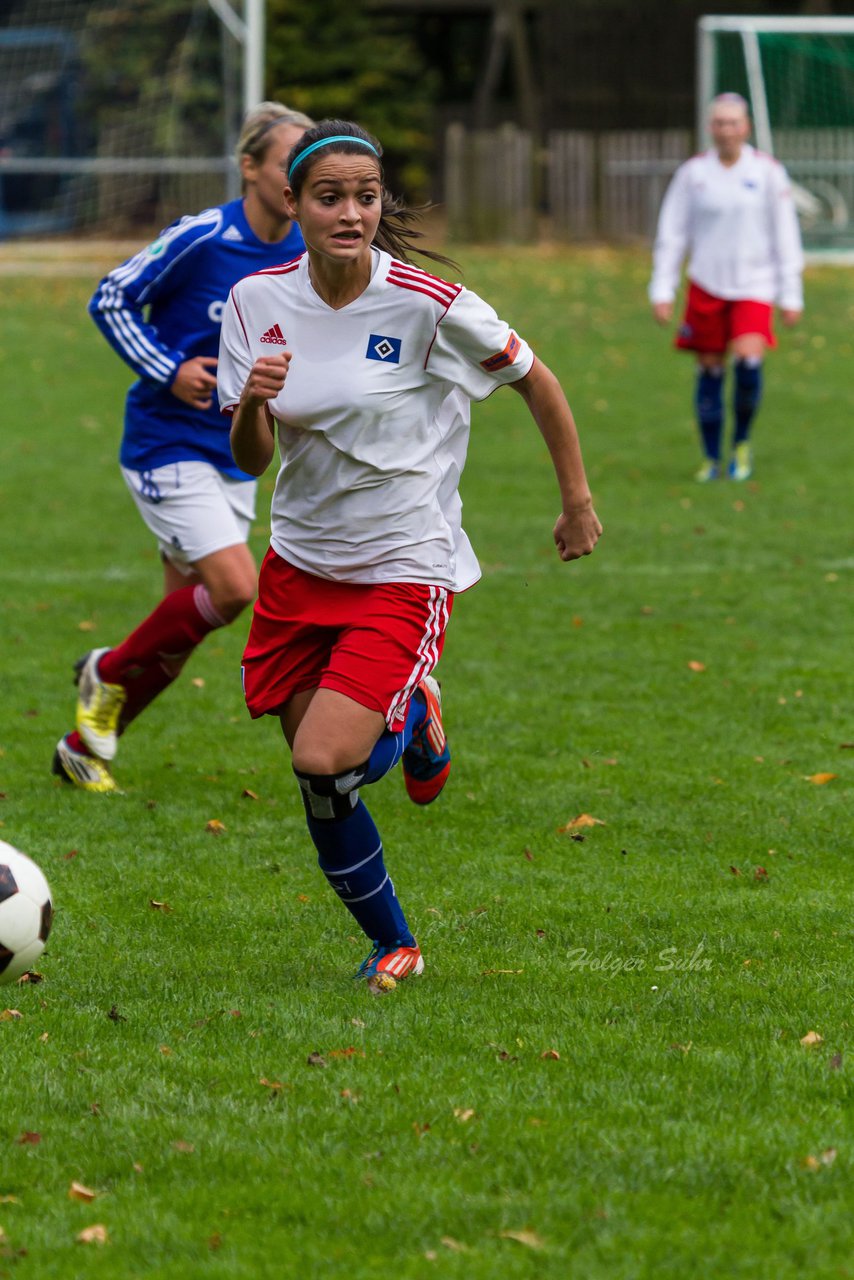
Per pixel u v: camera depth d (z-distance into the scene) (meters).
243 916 17.30
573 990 15.12
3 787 21.72
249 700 15.61
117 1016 14.48
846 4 121.00
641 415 54.75
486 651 29.09
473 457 48.03
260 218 21.53
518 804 21.12
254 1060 13.49
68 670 27.69
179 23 101.56
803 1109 12.42
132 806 21.06
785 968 15.71
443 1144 11.85
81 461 47.28
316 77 120.25
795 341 69.56
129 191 101.75
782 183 43.62
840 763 22.86
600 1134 11.97
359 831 14.95
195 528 21.45
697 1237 10.52
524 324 73.00
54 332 71.44
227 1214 11.00
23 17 101.75
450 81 131.38
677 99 117.38
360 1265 10.32
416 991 15.10
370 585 14.90
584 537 15.19
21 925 13.95
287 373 14.37
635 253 101.00
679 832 20.09
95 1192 11.35
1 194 101.38
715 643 29.56
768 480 44.69
